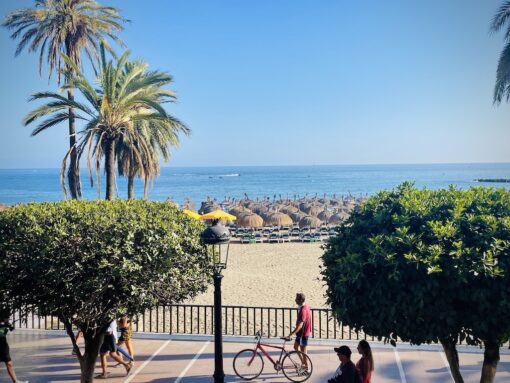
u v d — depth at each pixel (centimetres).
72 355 1186
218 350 892
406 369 1066
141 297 769
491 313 589
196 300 1917
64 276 733
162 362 1141
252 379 1024
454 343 693
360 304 639
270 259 3017
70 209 833
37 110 2003
